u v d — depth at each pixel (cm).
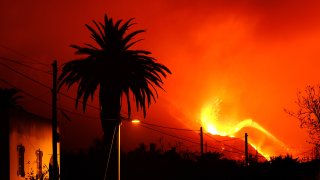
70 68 5328
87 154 6309
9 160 3522
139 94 5372
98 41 5388
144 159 6806
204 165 6494
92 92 5325
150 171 6662
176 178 6425
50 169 4303
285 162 5306
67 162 6016
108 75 5238
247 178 5506
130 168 6675
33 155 4138
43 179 4266
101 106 5212
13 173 3603
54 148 3838
